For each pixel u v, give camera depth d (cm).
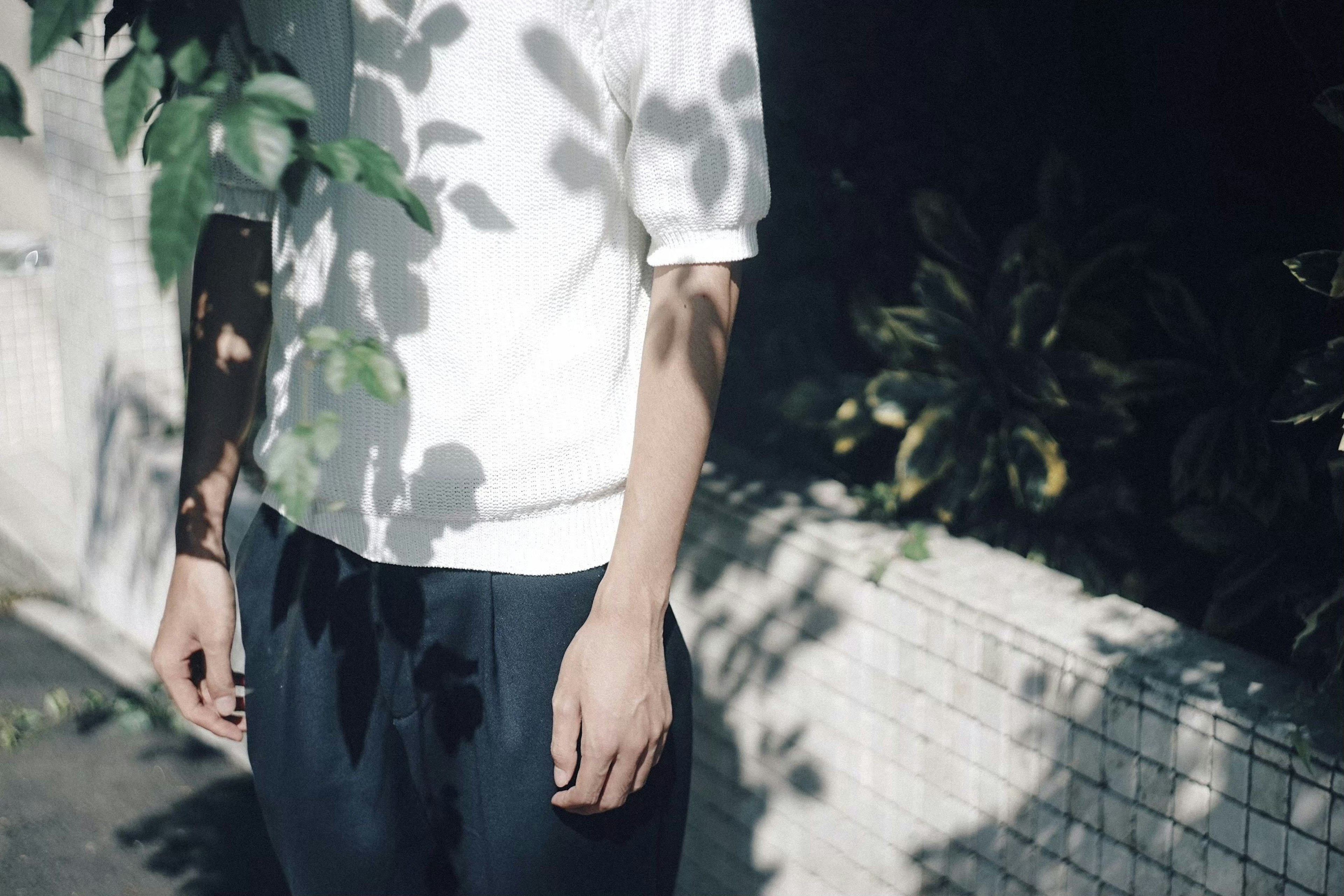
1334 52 266
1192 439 278
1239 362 284
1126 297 313
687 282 158
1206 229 329
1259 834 225
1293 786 219
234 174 173
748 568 311
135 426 473
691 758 187
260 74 134
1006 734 264
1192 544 279
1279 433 274
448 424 164
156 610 472
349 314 164
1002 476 307
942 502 299
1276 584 255
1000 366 303
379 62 158
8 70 136
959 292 311
